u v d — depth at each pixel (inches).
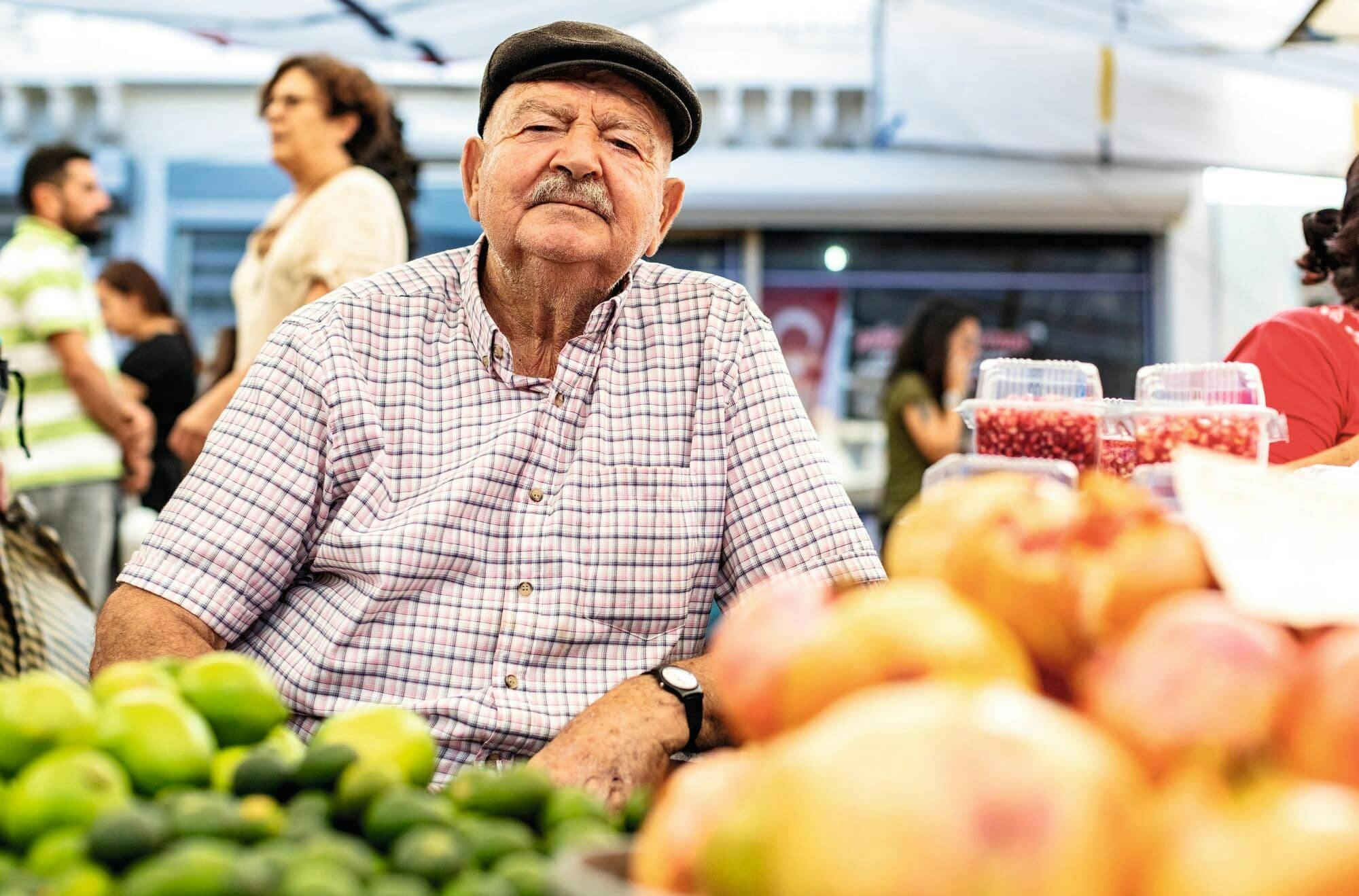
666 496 64.4
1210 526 24.4
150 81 213.9
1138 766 20.0
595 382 65.4
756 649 22.7
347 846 23.8
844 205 215.0
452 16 143.2
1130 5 148.7
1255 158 192.4
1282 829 17.3
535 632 60.9
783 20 215.3
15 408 134.3
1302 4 139.9
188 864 21.9
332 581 62.7
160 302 164.4
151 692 29.7
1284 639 20.9
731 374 67.0
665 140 66.7
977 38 195.6
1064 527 24.9
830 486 66.1
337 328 64.6
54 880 22.9
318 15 141.8
